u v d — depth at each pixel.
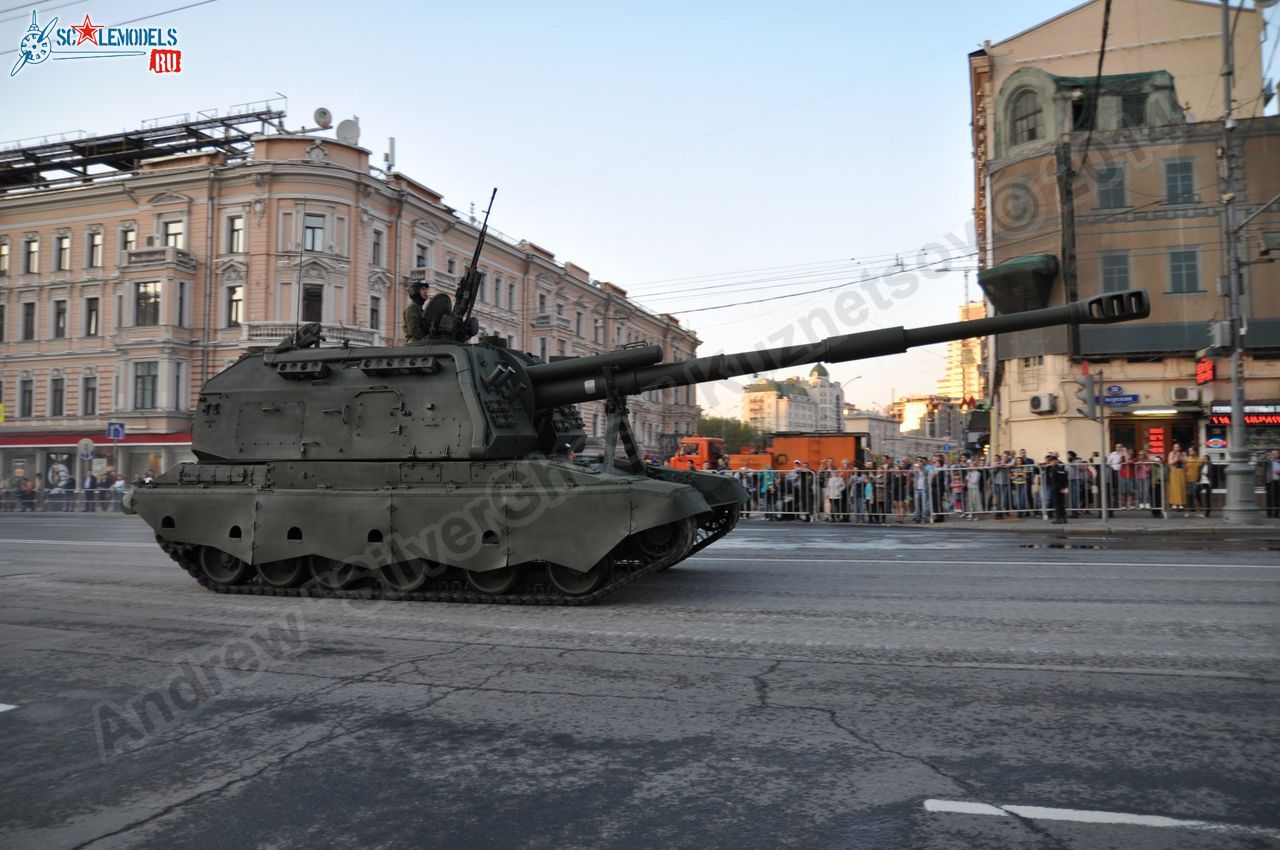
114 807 3.81
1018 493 19.25
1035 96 25.84
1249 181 23.83
